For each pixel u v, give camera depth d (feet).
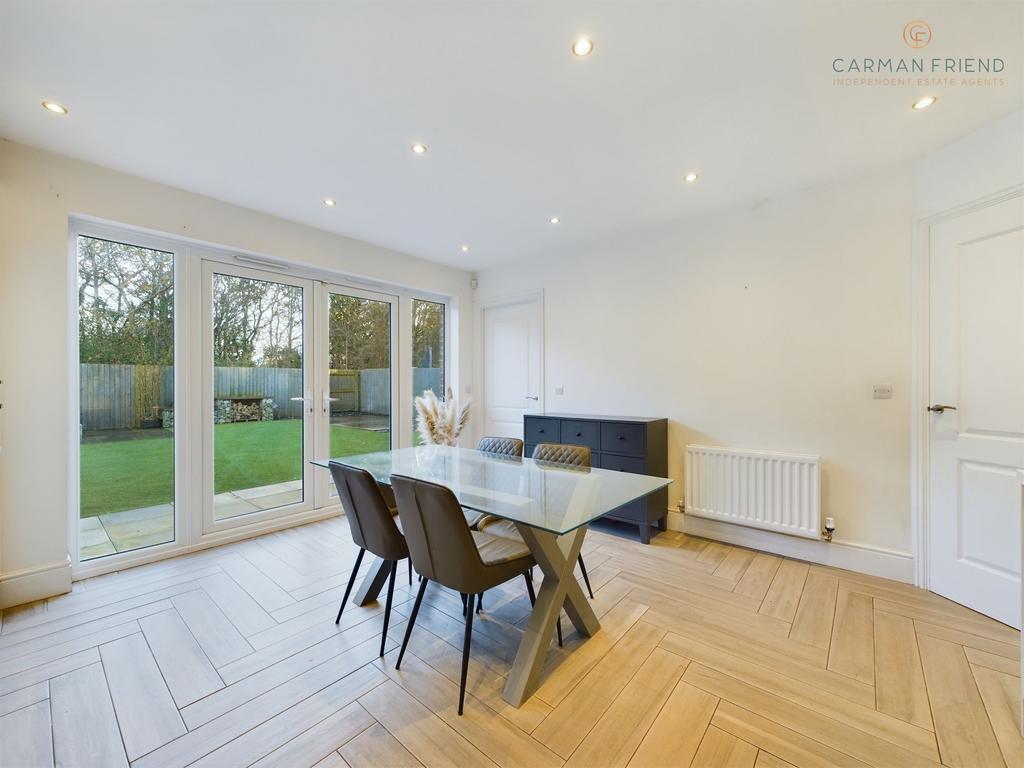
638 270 11.57
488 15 4.72
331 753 4.35
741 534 9.84
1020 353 6.33
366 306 13.14
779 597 7.45
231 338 10.29
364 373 13.07
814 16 4.71
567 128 6.88
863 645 6.05
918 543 7.76
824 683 5.30
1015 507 6.36
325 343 12.03
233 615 6.93
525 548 6.15
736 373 9.95
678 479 10.88
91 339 8.46
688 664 5.70
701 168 8.16
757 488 9.41
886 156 7.68
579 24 4.84
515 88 5.93
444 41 5.09
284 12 4.66
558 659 5.82
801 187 8.93
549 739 4.51
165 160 7.88
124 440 8.80
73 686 5.28
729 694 5.14
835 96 6.06
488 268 15.19
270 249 10.44
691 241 10.64
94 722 4.73
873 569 8.25
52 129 6.88
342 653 5.98
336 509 12.12
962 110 6.31
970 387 6.93
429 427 12.51
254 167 8.14
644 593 7.63
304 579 8.23
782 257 9.32
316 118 6.63
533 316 14.10
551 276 13.43
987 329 6.70
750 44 5.12
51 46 5.11
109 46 5.14
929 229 7.55
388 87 5.92
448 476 7.32
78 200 7.84
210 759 4.28
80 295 8.35
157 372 9.21
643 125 6.79
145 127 6.84
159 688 5.26
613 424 10.50
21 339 7.28
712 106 6.32
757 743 4.43
